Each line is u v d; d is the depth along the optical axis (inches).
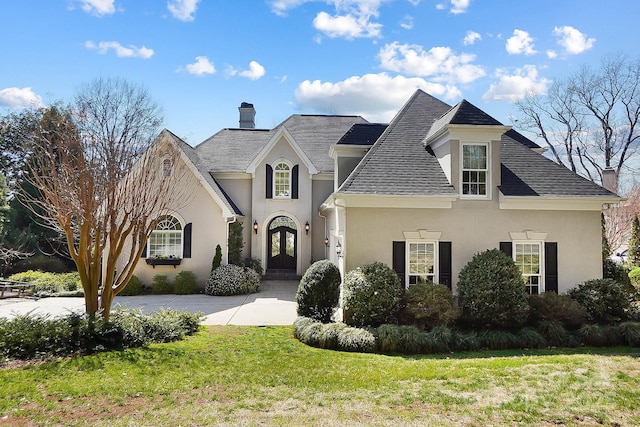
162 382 277.6
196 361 327.0
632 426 212.4
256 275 748.6
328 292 465.7
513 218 502.6
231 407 236.5
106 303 392.8
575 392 259.3
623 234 1107.3
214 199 740.0
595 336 406.6
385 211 490.0
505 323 424.2
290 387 272.1
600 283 462.3
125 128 498.6
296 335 420.5
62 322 354.3
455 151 496.1
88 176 392.8
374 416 223.5
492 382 280.8
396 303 436.5
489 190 501.4
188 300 649.6
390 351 377.7
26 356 325.1
